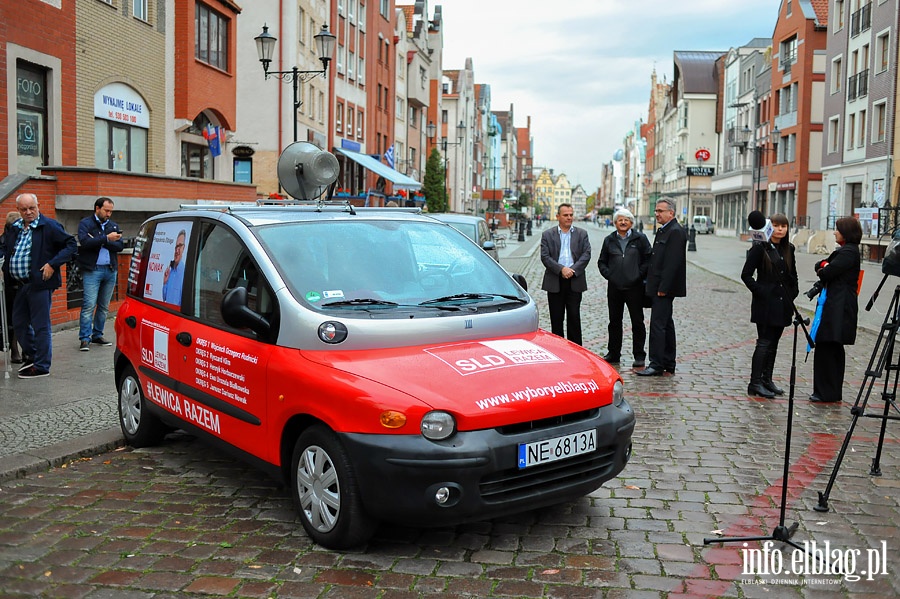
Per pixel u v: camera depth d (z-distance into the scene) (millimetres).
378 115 49625
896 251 5910
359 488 4367
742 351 11867
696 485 5793
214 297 5551
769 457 6520
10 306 9867
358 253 5379
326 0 37969
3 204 11781
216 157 24719
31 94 14961
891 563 4480
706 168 87625
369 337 4770
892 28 35125
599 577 4277
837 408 8289
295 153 8664
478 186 102438
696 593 4105
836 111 42312
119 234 10852
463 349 4859
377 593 4086
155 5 19672
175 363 5883
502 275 5836
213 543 4715
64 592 4109
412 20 64188
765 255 8586
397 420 4238
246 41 32750
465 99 86250
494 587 4152
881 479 5977
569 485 4605
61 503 5375
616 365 10562
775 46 55750
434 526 4691
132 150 19125
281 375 4766
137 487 5707
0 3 13641
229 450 5375
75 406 7777
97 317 11148
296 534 4844
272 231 5359
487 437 4297
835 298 8305
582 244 10039
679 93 93062
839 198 41719
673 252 9570
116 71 17875
